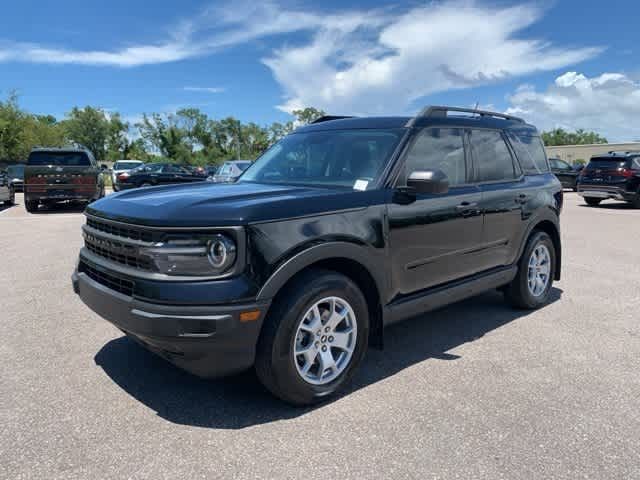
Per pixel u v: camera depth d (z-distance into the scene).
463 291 4.18
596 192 17.03
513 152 4.89
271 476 2.44
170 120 80.06
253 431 2.85
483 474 2.47
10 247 8.62
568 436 2.81
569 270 7.06
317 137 4.30
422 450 2.67
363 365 3.80
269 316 2.90
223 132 82.56
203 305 2.69
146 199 3.25
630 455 2.64
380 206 3.41
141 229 2.85
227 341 2.72
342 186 3.64
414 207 3.63
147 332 2.75
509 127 4.97
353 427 2.90
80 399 3.21
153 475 2.44
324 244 3.02
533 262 5.12
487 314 5.09
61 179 14.66
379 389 3.39
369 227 3.30
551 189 5.24
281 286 2.85
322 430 2.87
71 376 3.54
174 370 3.65
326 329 3.16
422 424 2.93
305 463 2.55
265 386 3.03
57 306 5.18
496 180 4.59
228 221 2.73
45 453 2.62
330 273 3.14
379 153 3.73
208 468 2.50
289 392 3.01
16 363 3.75
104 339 4.25
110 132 89.75
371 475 2.46
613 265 7.40
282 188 3.61
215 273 2.74
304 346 3.12
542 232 5.18
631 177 16.25
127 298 2.87
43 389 3.34
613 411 3.10
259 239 2.79
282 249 2.85
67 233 10.34
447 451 2.66
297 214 2.96
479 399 3.25
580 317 4.98
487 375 3.62
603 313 5.11
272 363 2.91
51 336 4.31
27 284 6.06
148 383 3.44
